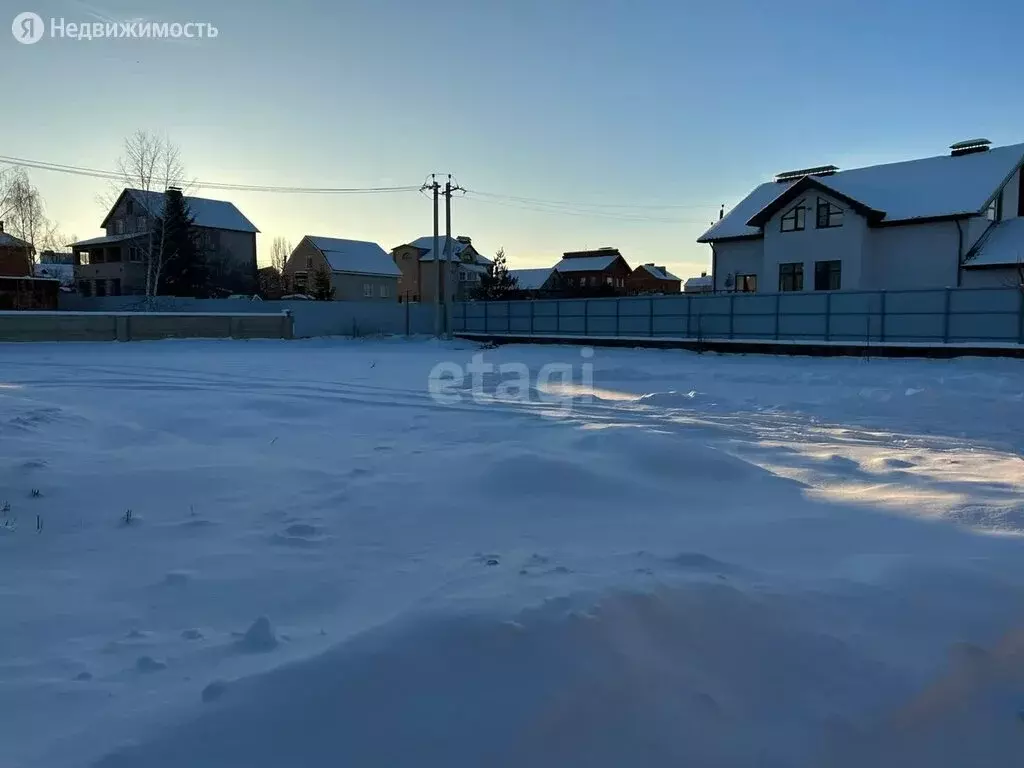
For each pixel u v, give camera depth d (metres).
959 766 2.66
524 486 6.36
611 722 2.57
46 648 3.33
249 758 2.33
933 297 25.69
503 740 2.42
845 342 26.19
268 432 9.61
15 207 57.66
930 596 3.66
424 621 2.97
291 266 70.69
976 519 5.27
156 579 4.29
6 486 5.88
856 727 2.76
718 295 31.44
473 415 11.55
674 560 4.27
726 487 6.56
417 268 77.69
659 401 13.59
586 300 36.25
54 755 2.41
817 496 6.28
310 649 3.09
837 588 3.77
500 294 56.31
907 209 30.52
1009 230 29.66
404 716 2.48
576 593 3.31
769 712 2.80
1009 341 23.95
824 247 32.03
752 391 15.77
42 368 20.12
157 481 6.48
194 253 49.84
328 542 5.03
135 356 25.34
